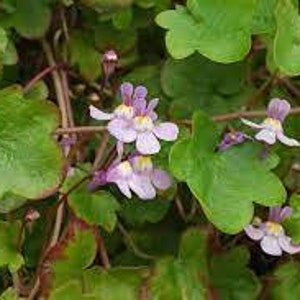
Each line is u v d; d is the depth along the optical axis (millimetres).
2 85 222
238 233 203
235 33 202
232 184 193
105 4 208
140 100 191
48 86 221
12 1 215
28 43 223
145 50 228
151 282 198
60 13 219
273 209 200
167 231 215
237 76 217
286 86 221
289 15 203
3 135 194
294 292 209
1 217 203
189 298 199
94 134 206
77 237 194
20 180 190
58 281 194
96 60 221
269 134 195
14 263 194
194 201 210
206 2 205
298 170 213
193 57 215
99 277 195
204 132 195
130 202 208
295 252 200
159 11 221
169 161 188
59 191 199
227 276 209
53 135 194
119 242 213
